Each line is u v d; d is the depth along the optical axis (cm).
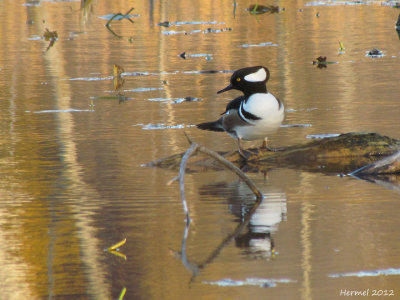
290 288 678
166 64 2153
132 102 1652
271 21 3095
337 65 2045
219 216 896
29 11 3609
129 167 1144
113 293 679
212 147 1249
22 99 1703
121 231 851
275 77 1900
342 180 1061
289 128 1369
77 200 977
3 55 2375
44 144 1297
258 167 1155
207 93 1731
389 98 1595
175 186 1038
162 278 709
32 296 680
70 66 2153
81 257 771
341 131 1330
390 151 1200
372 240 795
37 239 830
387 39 2514
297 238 810
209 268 732
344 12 3319
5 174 1112
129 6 3800
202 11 3541
